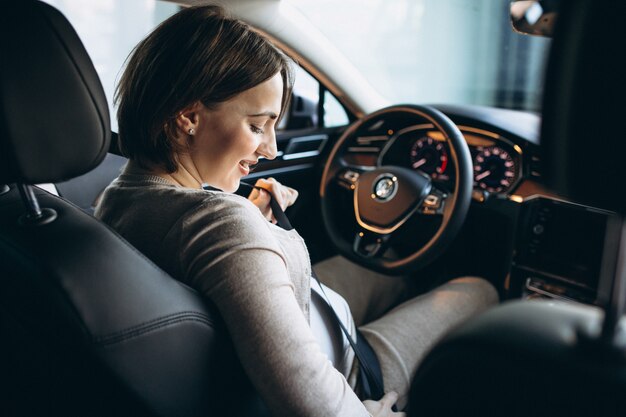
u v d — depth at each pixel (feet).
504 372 0.97
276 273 1.89
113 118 4.42
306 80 5.60
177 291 1.80
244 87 2.08
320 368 1.90
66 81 1.70
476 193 4.56
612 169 0.89
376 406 2.69
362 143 5.63
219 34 2.05
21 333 1.92
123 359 1.63
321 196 4.78
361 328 3.43
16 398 2.23
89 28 4.67
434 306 3.81
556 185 0.96
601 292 4.12
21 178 1.70
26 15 1.62
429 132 5.12
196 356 1.80
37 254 1.72
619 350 0.93
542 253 4.38
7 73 1.58
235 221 1.93
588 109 0.89
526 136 4.46
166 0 4.17
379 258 4.32
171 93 2.04
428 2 12.11
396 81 6.39
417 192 4.19
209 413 1.90
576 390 0.91
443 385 1.06
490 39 9.75
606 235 4.00
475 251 4.87
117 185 2.32
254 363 1.82
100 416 1.83
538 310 1.09
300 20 4.95
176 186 2.18
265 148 2.40
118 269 1.73
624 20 0.84
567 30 0.90
